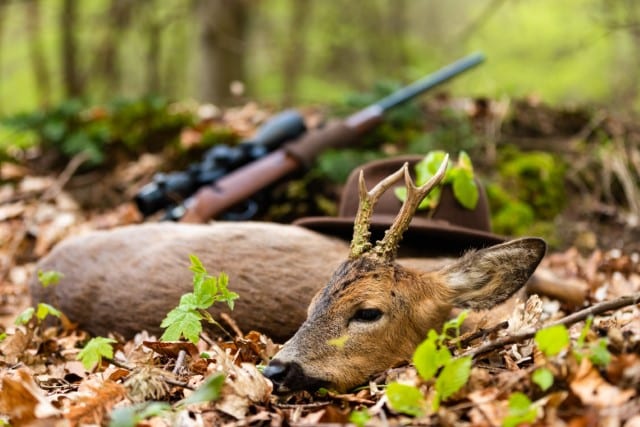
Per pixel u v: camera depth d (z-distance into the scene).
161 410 4.21
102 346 5.06
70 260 6.46
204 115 10.98
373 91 10.68
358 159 9.08
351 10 20.92
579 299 6.87
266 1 19.56
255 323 5.77
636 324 4.42
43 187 10.14
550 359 4.07
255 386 4.34
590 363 3.96
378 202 6.21
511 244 4.90
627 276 7.89
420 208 6.14
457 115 10.17
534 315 4.84
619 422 3.68
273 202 9.20
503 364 4.60
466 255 5.01
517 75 19.64
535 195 9.51
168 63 21.27
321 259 5.88
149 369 4.50
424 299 4.88
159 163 10.23
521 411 3.73
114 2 18.62
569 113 10.55
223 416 4.25
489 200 9.27
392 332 4.77
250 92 19.16
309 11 20.30
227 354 4.84
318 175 9.18
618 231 9.21
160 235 6.27
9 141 11.29
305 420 4.16
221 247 5.96
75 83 18.95
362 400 4.41
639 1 13.80
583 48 14.67
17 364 5.31
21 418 4.16
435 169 6.11
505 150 9.98
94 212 9.95
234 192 8.21
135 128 10.63
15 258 9.15
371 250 4.89
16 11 21.73
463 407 3.97
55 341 5.92
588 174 9.81
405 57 20.88
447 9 26.03
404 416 4.12
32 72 22.91
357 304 4.73
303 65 21.11
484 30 20.75
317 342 4.65
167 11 20.83
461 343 4.78
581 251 9.00
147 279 6.05
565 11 19.50
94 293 6.23
